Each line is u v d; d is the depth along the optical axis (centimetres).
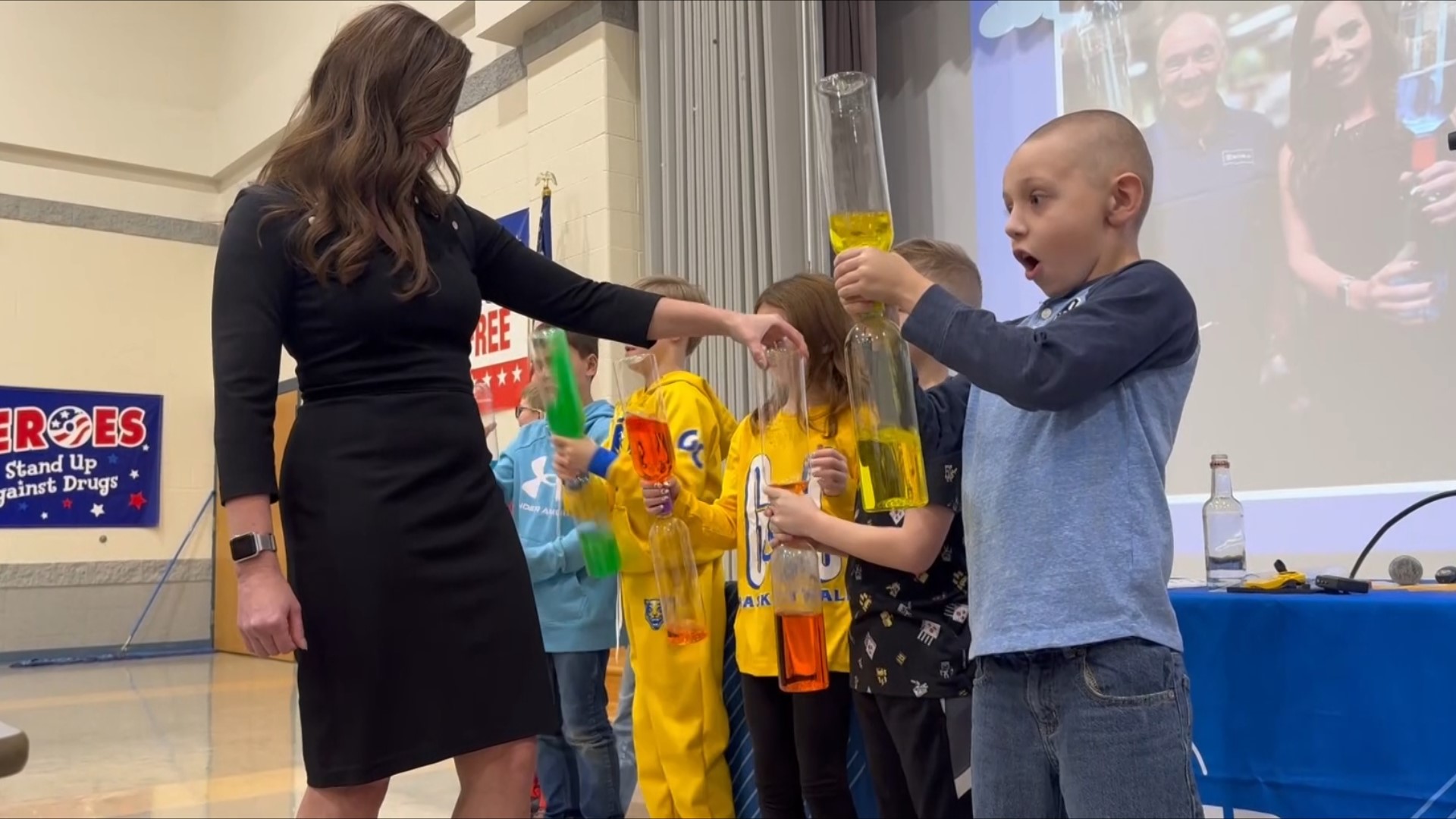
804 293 174
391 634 112
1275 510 262
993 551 116
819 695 170
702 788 194
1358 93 254
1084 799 105
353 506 112
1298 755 142
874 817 176
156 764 275
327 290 116
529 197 459
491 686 117
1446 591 146
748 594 183
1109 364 106
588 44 431
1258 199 271
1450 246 237
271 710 332
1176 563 278
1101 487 110
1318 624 141
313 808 112
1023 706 112
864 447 120
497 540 121
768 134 362
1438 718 130
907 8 359
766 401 142
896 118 361
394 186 119
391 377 117
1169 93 291
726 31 382
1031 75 323
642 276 423
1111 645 106
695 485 197
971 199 338
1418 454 240
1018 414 119
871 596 154
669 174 404
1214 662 150
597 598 222
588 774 220
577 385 171
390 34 122
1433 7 243
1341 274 255
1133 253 120
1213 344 278
